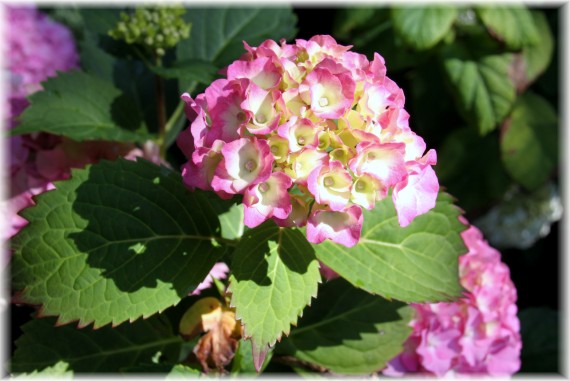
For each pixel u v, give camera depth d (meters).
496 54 0.81
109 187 0.39
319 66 0.35
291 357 0.45
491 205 0.88
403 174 0.34
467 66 0.81
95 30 0.55
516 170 0.85
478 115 0.79
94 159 0.52
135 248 0.38
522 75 0.82
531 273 0.99
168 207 0.39
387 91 0.36
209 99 0.35
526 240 0.96
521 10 0.79
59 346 0.42
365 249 0.40
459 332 0.47
